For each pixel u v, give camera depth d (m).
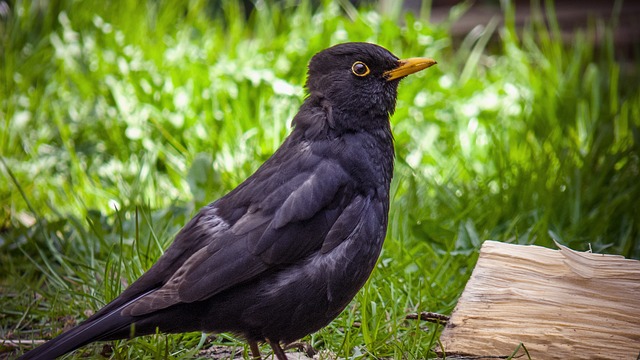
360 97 6.91
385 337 7.05
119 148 11.09
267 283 6.23
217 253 6.16
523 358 6.45
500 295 6.72
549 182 9.85
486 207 9.39
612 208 9.16
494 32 14.98
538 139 11.09
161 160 10.88
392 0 14.27
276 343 6.49
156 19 13.62
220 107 11.44
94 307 7.63
